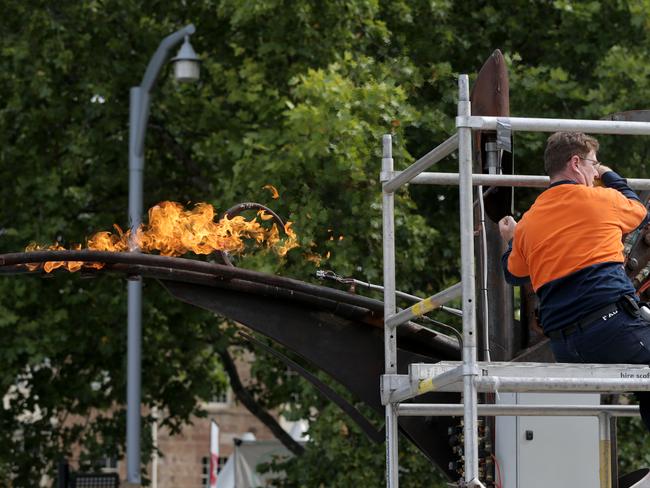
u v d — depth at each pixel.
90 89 44.84
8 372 45.22
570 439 15.82
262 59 40.09
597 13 38.94
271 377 48.81
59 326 44.81
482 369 11.55
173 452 91.50
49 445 49.97
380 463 34.94
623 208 12.47
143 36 45.66
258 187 33.75
